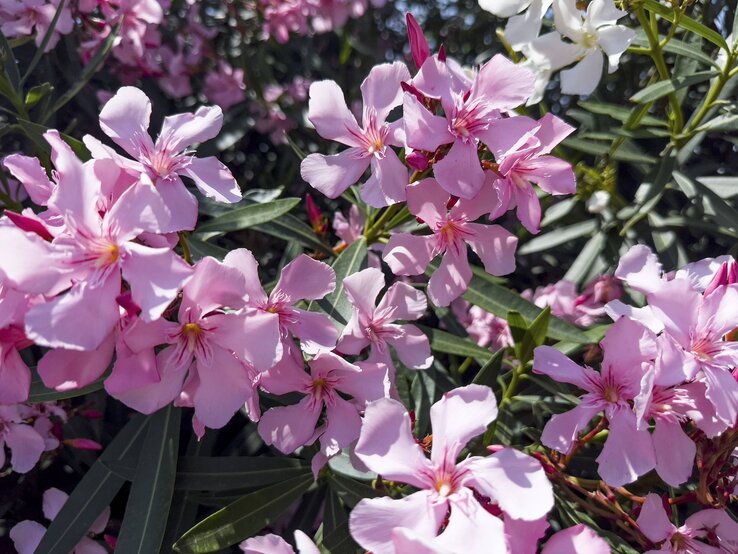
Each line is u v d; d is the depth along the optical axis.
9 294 0.17
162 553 0.25
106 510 0.26
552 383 0.25
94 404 0.29
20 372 0.18
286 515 0.30
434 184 0.21
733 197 0.32
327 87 0.22
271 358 0.18
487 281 0.26
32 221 0.17
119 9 0.36
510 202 0.22
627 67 0.39
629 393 0.19
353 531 0.16
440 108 0.24
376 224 0.26
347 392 0.21
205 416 0.18
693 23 0.27
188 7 0.44
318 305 0.24
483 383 0.23
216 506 0.27
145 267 0.17
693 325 0.19
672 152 0.31
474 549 0.16
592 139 0.34
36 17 0.35
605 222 0.33
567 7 0.25
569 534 0.16
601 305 0.31
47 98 0.32
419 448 0.17
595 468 0.25
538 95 0.27
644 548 0.21
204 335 0.18
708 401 0.19
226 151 0.43
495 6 0.26
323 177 0.22
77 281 0.17
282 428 0.20
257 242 0.37
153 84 0.42
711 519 0.20
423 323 0.34
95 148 0.19
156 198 0.17
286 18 0.43
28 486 0.30
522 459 0.17
